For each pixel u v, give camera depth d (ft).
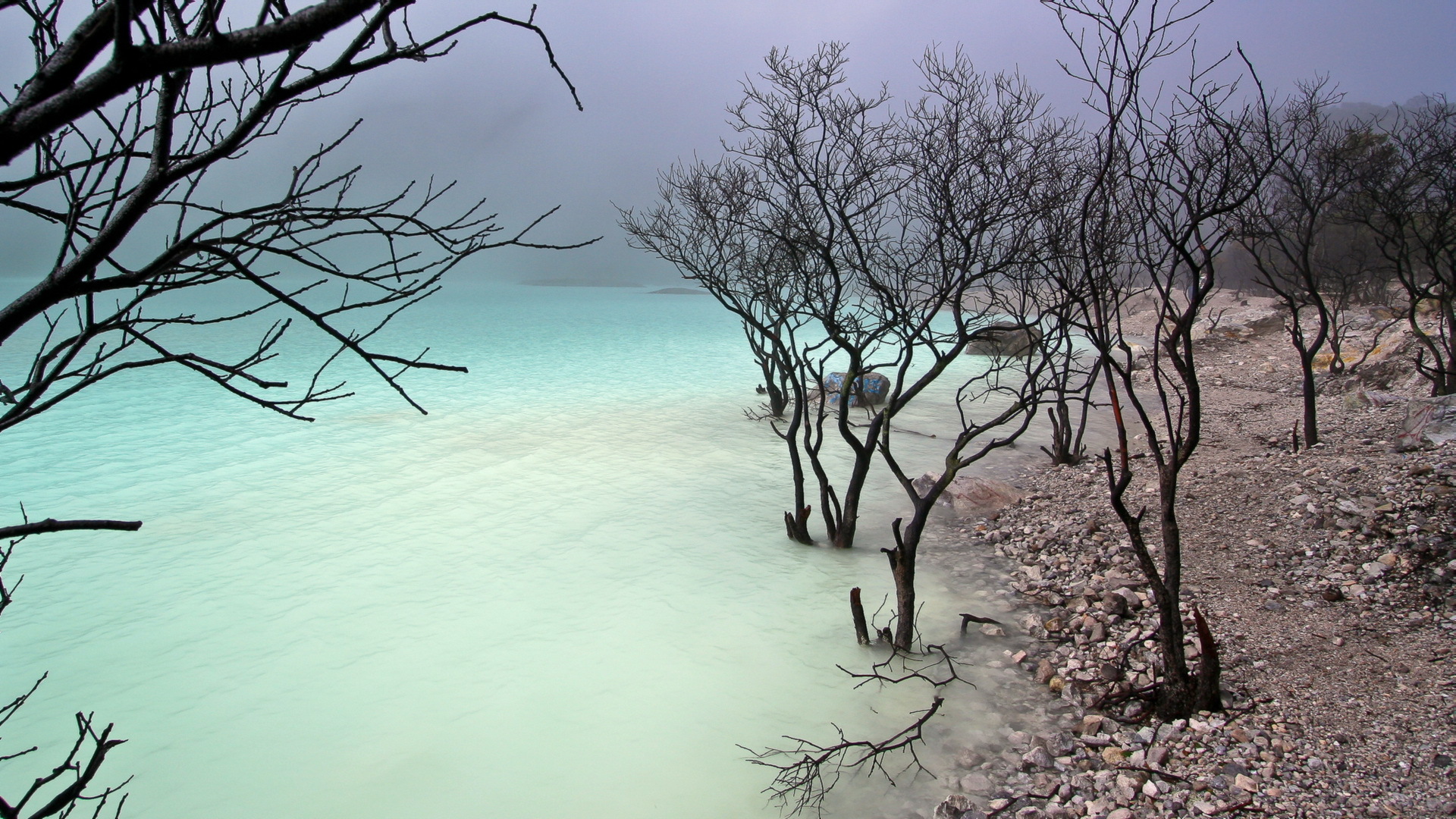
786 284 35.88
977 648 25.61
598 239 6.50
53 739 20.79
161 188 5.19
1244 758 18.07
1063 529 34.91
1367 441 38.24
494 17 5.65
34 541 34.27
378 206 6.19
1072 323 24.43
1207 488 36.09
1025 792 18.39
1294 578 26.61
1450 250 43.83
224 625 27.04
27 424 57.00
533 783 19.15
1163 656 21.15
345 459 48.37
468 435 54.90
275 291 5.90
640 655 25.07
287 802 18.43
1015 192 26.91
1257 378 70.03
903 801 18.48
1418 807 15.40
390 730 21.24
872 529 36.99
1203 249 18.24
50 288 4.98
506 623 27.22
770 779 19.35
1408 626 22.38
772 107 27.96
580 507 39.50
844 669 24.22
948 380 78.02
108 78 4.41
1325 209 56.44
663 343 115.75
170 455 48.85
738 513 38.88
